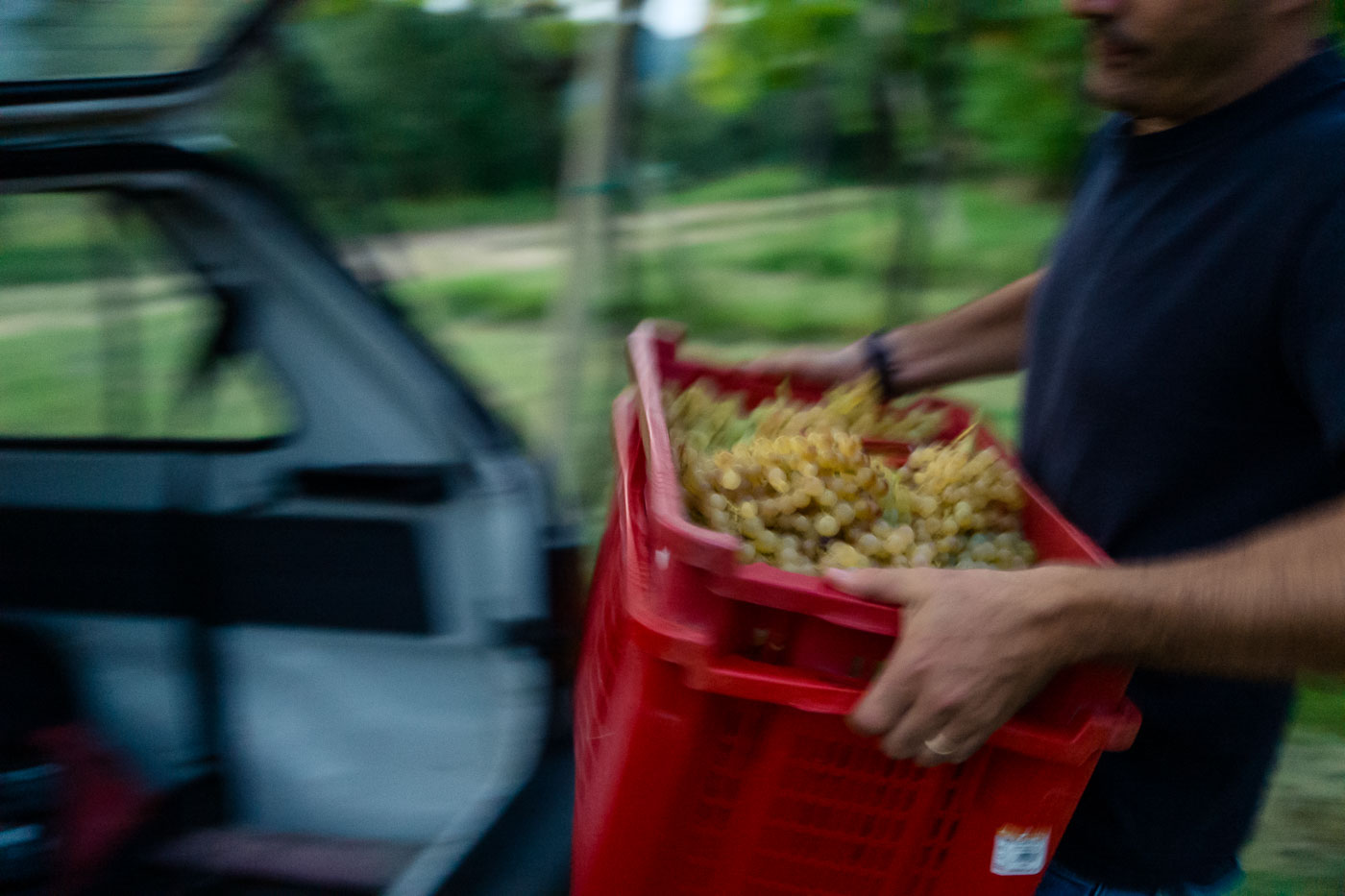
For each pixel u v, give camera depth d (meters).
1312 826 3.03
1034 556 1.37
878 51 4.40
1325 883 2.81
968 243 8.66
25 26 1.75
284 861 2.10
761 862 1.16
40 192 1.88
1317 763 3.31
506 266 9.54
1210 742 1.37
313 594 2.12
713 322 7.83
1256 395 1.26
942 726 1.04
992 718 1.04
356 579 2.10
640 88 3.69
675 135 10.02
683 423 1.65
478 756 2.12
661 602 1.09
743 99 4.21
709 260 9.25
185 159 1.90
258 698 2.17
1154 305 1.30
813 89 4.90
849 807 1.14
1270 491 1.28
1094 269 1.40
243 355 2.06
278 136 2.44
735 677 1.05
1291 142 1.22
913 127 4.75
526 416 5.57
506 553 2.05
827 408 1.75
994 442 1.68
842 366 1.92
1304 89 1.25
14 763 1.98
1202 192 1.28
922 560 1.32
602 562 1.70
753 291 8.45
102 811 2.00
